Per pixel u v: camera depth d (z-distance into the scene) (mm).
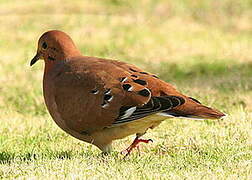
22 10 29562
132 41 25438
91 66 10805
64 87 10805
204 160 10578
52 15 28906
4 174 9852
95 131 10680
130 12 30344
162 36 26359
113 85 10391
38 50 11727
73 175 9648
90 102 10477
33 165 10344
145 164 10336
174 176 9586
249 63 22359
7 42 24797
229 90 17812
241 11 31062
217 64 22062
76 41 25312
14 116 15359
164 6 31156
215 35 26844
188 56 23547
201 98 16594
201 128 13039
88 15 29203
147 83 10344
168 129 13180
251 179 9422
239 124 13086
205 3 31750
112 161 10516
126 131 10523
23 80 19672
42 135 13148
